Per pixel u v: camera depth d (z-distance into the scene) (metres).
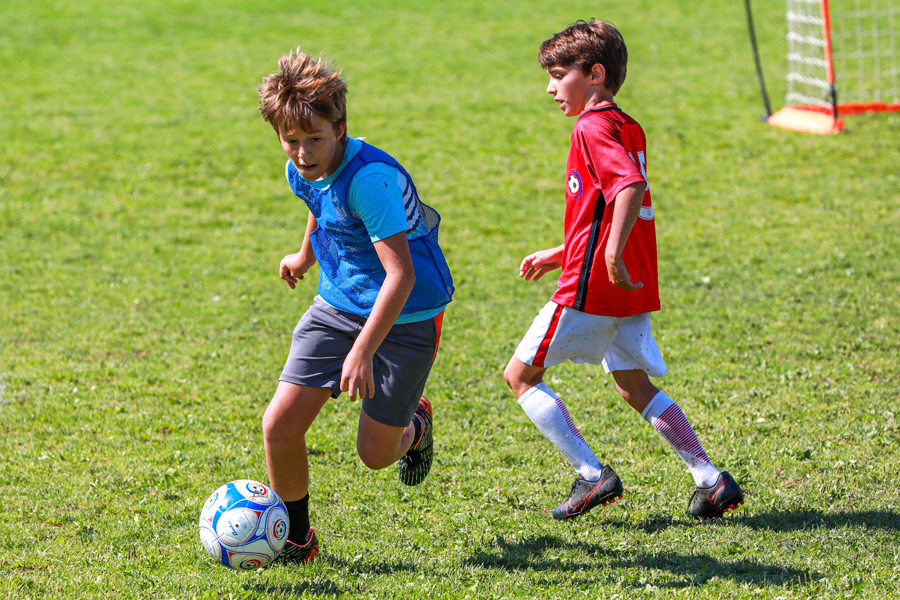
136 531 14.81
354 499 16.09
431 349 13.04
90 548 14.21
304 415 12.73
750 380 20.95
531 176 43.03
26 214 38.16
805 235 33.09
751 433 18.08
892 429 17.69
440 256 13.12
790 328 24.36
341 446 18.45
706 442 17.77
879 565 12.59
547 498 15.88
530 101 56.09
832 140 45.75
